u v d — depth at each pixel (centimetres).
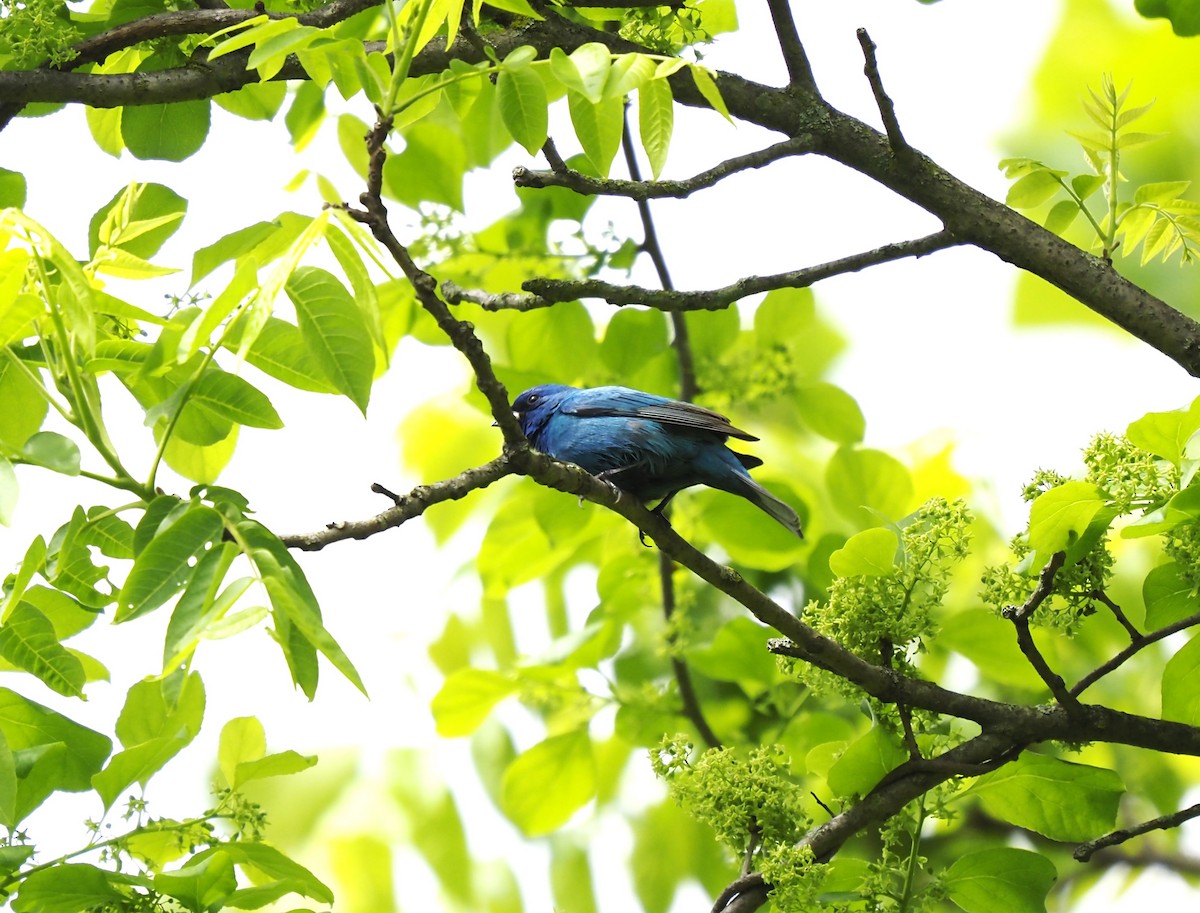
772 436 1667
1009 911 893
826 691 931
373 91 754
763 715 1460
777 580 1512
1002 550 1520
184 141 1147
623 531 1484
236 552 630
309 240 651
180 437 816
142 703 830
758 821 869
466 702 1352
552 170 962
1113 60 1728
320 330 671
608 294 1034
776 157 1012
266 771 764
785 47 1048
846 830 870
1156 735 881
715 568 904
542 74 878
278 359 751
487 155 1430
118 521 767
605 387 1405
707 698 1480
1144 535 828
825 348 1603
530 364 1435
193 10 1084
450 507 1614
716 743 1376
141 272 757
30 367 807
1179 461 813
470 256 1421
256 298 661
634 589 1445
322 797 1535
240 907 735
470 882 1511
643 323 1412
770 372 1441
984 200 1012
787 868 815
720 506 1432
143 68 1104
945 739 944
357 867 1502
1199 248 970
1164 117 1705
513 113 749
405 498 846
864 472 1389
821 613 926
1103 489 817
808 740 1370
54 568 717
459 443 1630
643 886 1495
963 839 1502
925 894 897
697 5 1117
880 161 1028
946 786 916
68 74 1016
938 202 1015
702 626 1452
